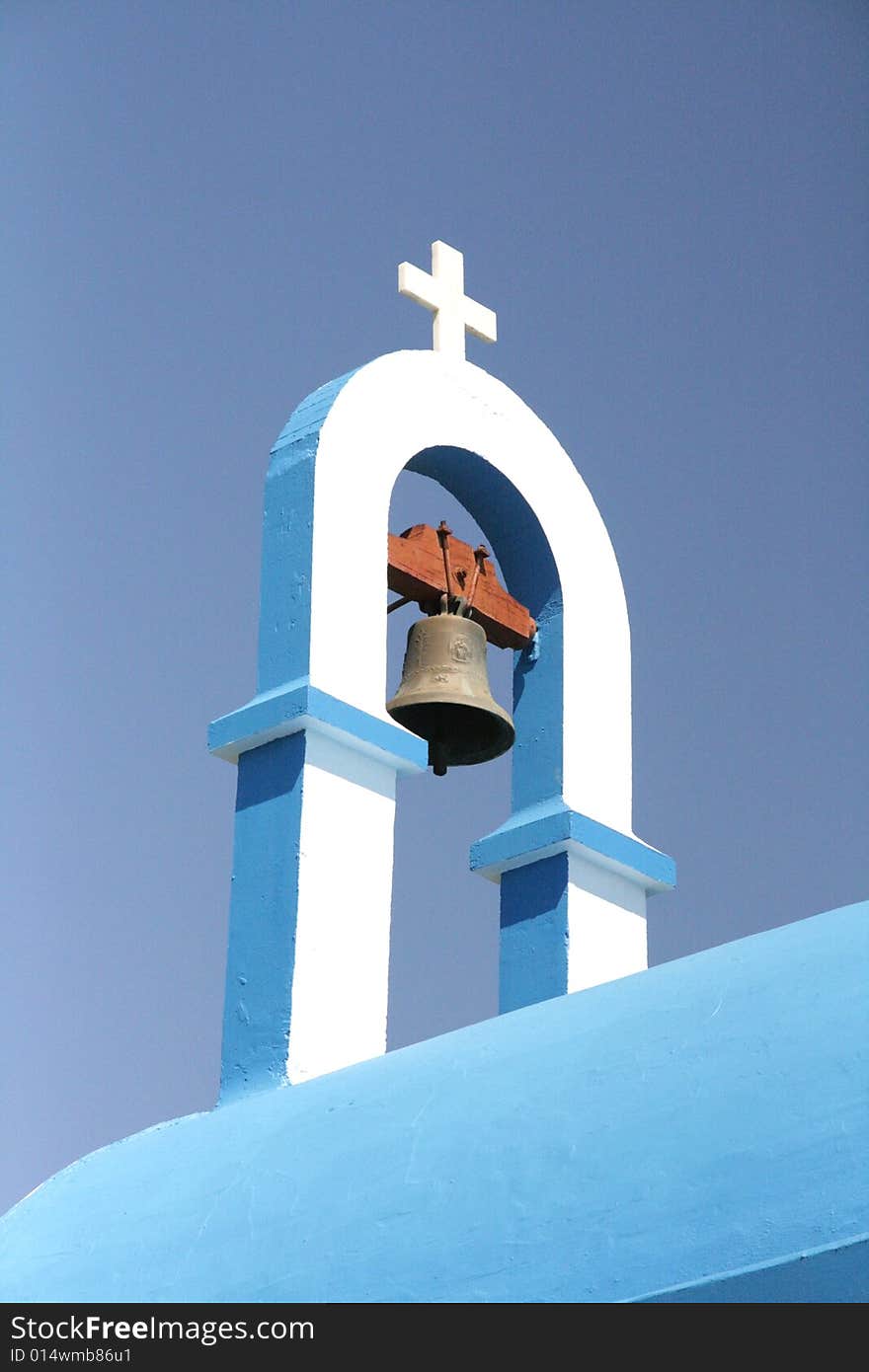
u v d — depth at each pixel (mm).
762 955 6531
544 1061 6723
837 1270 5301
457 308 10438
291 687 8758
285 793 8680
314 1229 6742
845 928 6418
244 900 8617
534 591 10203
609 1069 6445
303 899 8453
